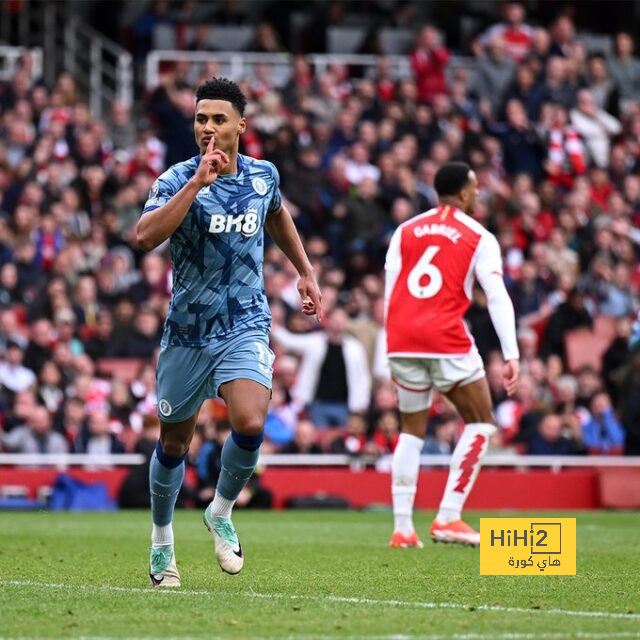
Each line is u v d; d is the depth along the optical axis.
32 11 82.25
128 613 18.91
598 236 69.56
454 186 31.53
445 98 74.25
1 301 59.59
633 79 82.12
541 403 56.50
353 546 32.22
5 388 53.84
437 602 20.70
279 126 69.56
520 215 68.62
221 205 21.44
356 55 82.25
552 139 74.44
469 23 86.06
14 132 67.25
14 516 44.62
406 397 31.59
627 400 56.12
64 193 64.75
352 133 71.06
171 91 69.62
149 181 66.81
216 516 22.05
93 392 53.84
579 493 53.06
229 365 21.45
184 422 22.03
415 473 31.73
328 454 53.59
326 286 61.34
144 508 49.22
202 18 84.44
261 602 20.31
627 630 17.70
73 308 58.97
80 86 81.56
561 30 79.25
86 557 28.47
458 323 31.00
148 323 58.81
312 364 56.84
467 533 31.28
